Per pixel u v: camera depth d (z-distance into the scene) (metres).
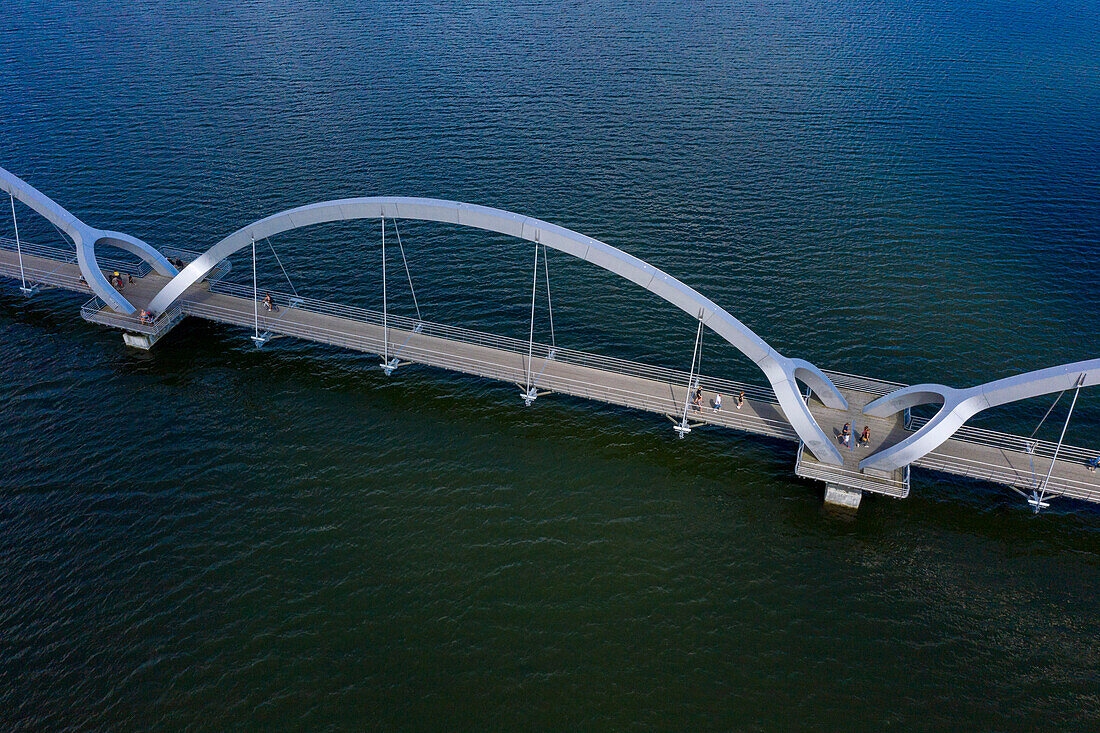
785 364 56.19
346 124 112.38
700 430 63.56
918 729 42.88
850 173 102.19
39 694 43.62
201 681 44.34
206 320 74.62
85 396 65.06
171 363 69.00
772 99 124.56
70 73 127.19
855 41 154.00
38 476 57.28
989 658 46.75
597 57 140.88
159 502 55.53
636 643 46.94
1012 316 76.44
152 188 95.44
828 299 78.69
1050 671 46.12
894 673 45.75
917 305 77.94
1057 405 66.25
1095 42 156.50
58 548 51.88
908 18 171.12
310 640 46.62
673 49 145.88
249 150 104.62
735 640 47.31
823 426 60.16
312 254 83.81
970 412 52.53
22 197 70.94
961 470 56.59
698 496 57.47
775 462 60.69
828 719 43.25
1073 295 79.44
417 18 162.00
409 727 42.28
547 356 68.19
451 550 52.53
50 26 149.62
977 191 98.06
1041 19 172.12
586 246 56.19
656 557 52.59
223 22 155.62
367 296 77.38
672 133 111.94
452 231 88.94
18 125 108.62
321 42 145.62
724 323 56.16
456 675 44.88
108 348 70.69
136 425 62.25
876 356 71.50
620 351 71.50
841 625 48.47
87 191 94.25
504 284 80.31
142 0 168.50
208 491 56.53
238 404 64.69
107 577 50.06
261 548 52.31
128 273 77.94
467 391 66.88
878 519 55.91
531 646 46.56
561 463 59.88
